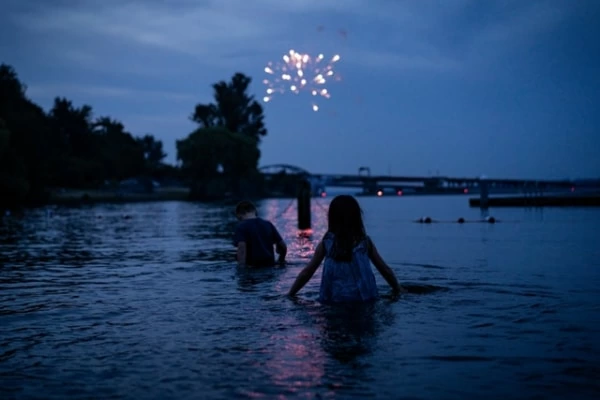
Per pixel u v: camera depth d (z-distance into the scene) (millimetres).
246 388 3523
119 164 131625
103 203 81750
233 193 103188
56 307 6207
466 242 13945
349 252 6145
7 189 59875
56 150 101625
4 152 61594
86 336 4906
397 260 10031
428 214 33938
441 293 6523
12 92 93625
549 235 15656
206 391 3496
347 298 6047
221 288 7211
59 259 11617
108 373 3889
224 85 115688
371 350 4250
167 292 7027
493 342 4426
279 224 24578
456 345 4348
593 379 3586
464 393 3379
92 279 8422
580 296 6293
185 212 44812
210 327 5090
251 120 116125
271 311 5680
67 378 3805
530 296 6305
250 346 4438
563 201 39438
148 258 11383
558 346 4305
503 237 15305
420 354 4133
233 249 13172
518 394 3355
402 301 6055
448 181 152250
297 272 8602
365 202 76625
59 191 95125
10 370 3992
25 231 22766
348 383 3562
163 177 140875
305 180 21406
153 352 4355
